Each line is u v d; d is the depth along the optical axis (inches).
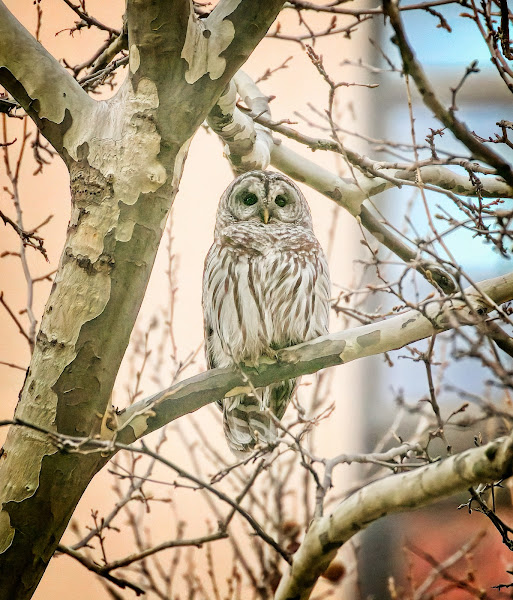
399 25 267.6
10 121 674.8
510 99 679.7
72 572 581.3
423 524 567.5
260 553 429.7
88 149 319.9
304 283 432.1
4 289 671.8
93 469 321.4
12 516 314.2
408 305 309.1
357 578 445.7
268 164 462.3
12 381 655.8
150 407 320.8
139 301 321.7
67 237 320.2
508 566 506.0
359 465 580.4
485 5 321.1
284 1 317.4
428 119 650.2
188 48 313.0
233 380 343.9
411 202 439.5
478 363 397.1
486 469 259.9
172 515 572.7
